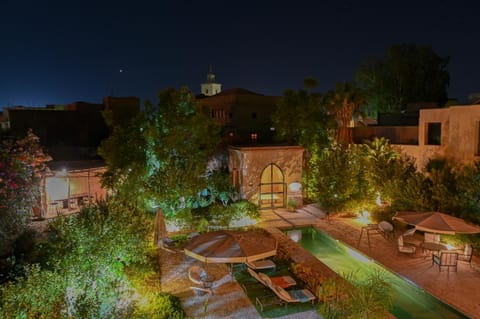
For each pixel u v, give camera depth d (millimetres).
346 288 11984
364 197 21984
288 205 24578
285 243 18000
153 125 21281
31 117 32062
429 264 14969
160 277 14336
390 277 14477
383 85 40688
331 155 23156
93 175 24219
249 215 21672
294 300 11828
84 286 10547
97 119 34438
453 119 19500
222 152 27797
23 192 10727
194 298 12641
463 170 17578
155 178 19688
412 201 18547
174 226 19984
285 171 25016
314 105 26547
